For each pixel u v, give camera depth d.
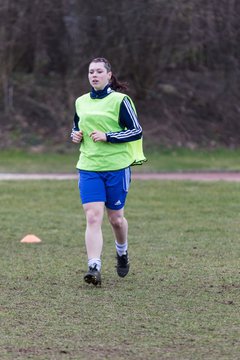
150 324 15.84
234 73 83.62
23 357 13.49
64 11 78.12
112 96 19.36
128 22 76.12
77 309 17.14
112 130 19.30
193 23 76.69
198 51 80.69
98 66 19.33
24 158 68.62
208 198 40.66
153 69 79.06
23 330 15.34
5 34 77.00
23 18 77.31
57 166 63.81
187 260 23.64
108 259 24.05
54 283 20.06
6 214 35.00
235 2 78.62
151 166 64.62
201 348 14.10
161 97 82.69
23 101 79.38
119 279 20.69
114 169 19.25
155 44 77.31
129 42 76.81
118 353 13.77
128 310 17.06
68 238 28.42
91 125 19.28
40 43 80.31
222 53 81.94
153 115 80.38
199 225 31.52
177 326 15.68
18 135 74.88
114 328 15.51
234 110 83.81
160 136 77.19
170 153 73.69
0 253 25.09
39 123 77.12
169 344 14.37
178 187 45.88
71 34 78.62
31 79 82.62
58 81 82.56
